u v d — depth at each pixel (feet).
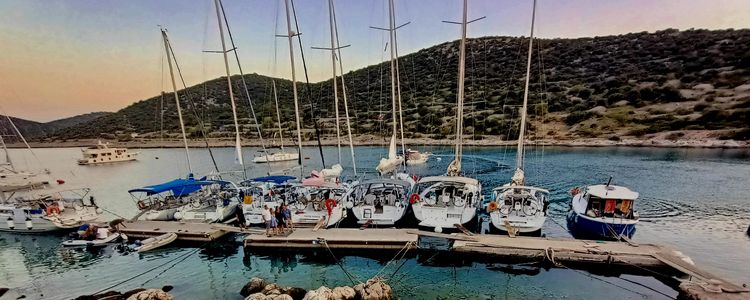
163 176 171.83
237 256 60.95
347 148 240.73
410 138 239.09
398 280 51.29
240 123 294.46
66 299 47.39
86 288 50.49
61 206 76.79
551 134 223.10
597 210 63.26
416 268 55.01
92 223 73.10
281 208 64.54
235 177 157.38
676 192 102.01
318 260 58.95
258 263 58.39
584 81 279.28
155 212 74.59
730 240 65.46
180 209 74.43
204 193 84.33
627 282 49.75
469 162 167.43
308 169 167.63
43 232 72.59
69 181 155.94
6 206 75.41
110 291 47.85
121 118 416.87
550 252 53.83
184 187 79.41
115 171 194.49
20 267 57.21
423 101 263.70
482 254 55.93
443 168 153.79
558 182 118.73
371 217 66.23
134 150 305.32
